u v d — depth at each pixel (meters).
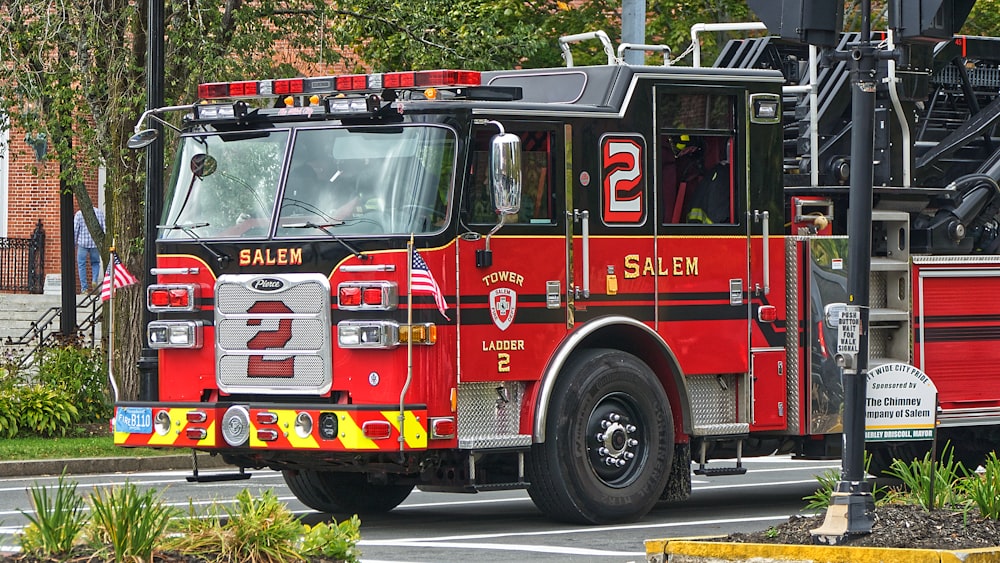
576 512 17.77
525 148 17.55
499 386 17.36
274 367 17.39
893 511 13.95
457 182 16.94
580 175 17.89
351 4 31.25
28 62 29.31
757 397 19.19
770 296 19.33
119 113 28.34
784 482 23.83
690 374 18.69
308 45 31.97
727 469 18.92
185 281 18.03
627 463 18.20
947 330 20.70
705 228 18.88
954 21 13.45
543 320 17.53
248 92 18.03
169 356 18.23
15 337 42.50
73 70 28.88
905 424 18.70
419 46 31.02
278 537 11.71
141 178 28.62
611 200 18.14
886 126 20.73
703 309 18.81
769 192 19.39
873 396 18.52
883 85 20.41
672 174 18.73
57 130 29.52
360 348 16.80
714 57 38.62
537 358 17.48
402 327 16.67
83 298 43.47
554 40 37.72
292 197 17.48
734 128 19.17
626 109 18.28
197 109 18.30
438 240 16.78
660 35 39.00
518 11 36.50
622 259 18.17
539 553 15.62
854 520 12.98
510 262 17.31
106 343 30.22
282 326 17.33
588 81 18.58
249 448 17.34
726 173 19.12
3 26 29.19
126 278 20.58
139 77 28.52
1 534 16.66
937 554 11.83
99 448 26.61
